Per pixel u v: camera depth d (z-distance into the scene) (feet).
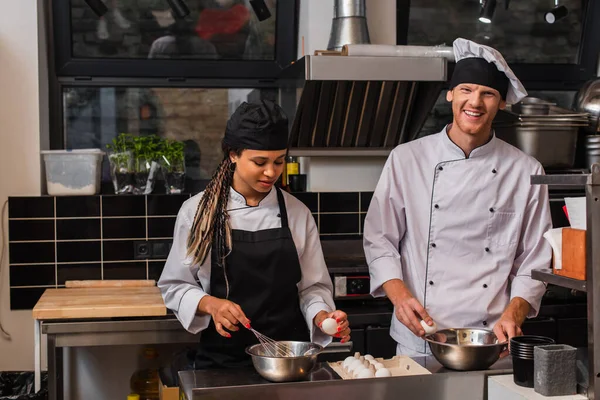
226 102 12.53
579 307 10.94
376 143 11.69
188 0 11.92
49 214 11.11
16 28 11.03
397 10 12.47
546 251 7.79
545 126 11.10
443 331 6.82
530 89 13.46
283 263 7.28
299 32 12.40
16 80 11.06
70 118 12.10
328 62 10.09
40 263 11.11
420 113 11.21
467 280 7.84
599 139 11.53
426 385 5.99
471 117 7.56
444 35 12.80
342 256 11.73
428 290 7.95
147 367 11.70
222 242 7.18
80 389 11.60
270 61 12.52
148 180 11.44
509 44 13.10
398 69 10.27
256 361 5.98
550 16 11.81
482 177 7.90
